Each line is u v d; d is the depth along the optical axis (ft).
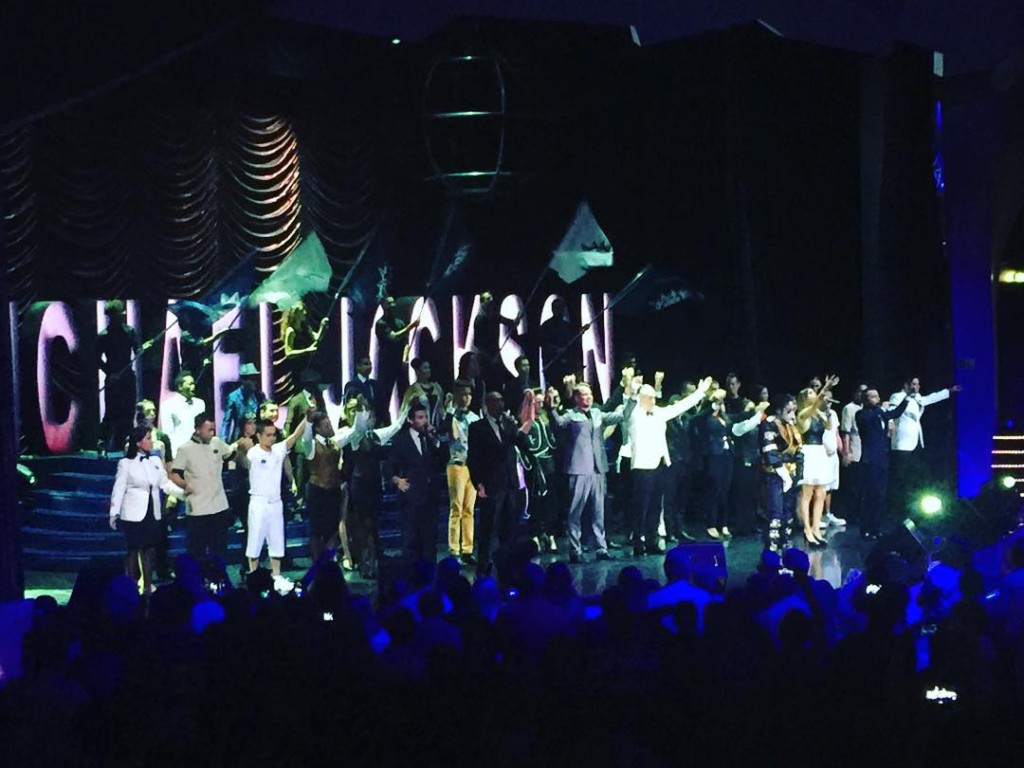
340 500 47.11
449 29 66.03
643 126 72.02
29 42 30.71
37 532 51.93
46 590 47.83
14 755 17.42
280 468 46.60
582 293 73.67
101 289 61.77
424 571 26.94
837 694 19.26
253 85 65.77
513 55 67.26
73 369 60.54
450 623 22.65
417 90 66.95
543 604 23.47
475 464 46.11
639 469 52.75
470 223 73.05
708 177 70.59
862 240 72.33
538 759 16.90
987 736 15.52
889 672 20.15
